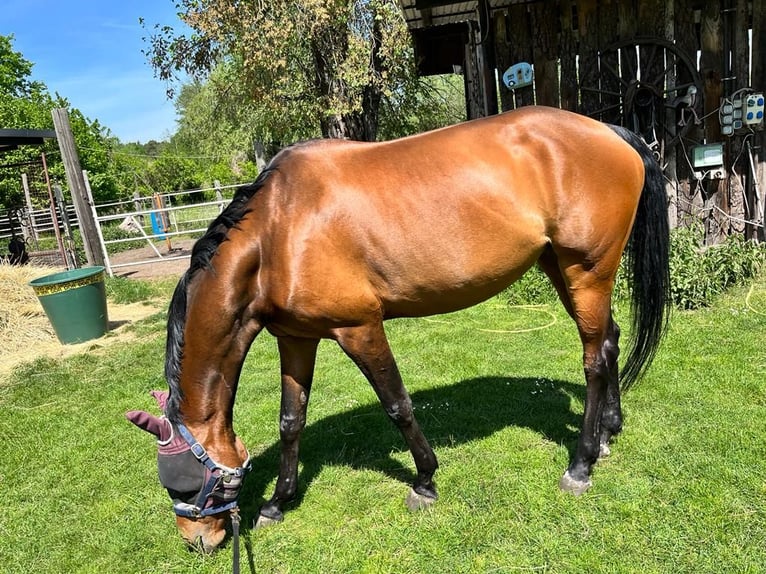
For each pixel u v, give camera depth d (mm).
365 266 2031
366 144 2176
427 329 4816
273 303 2047
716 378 3201
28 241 15062
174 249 12414
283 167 2082
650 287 2408
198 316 1971
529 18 5461
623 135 2371
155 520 2537
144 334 5730
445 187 2033
